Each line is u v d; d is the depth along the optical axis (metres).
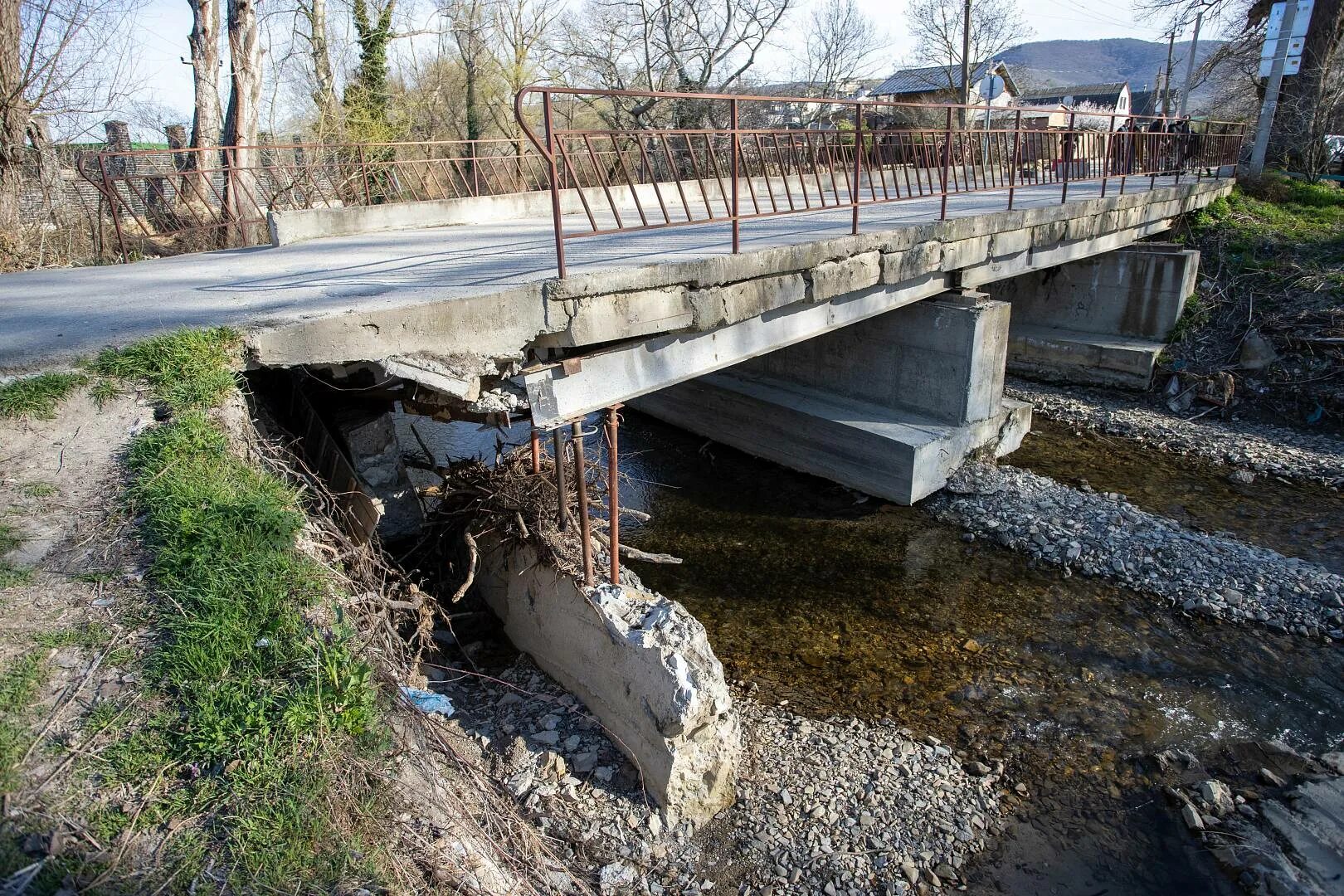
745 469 12.35
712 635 8.02
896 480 10.71
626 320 6.02
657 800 5.35
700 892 4.87
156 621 3.30
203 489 3.84
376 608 4.61
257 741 2.97
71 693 2.97
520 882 3.62
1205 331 14.41
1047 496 10.44
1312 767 6.00
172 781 2.84
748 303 7.03
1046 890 5.06
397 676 4.01
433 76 28.52
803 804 5.62
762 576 9.20
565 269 6.04
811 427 11.63
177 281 6.99
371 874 2.74
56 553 3.51
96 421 4.25
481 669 6.77
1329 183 18.73
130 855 2.57
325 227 10.29
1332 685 7.00
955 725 6.61
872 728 6.54
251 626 3.32
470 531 6.82
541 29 27.02
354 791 3.00
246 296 5.89
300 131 22.47
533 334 5.51
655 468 12.47
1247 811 5.59
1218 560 8.73
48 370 4.41
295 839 2.75
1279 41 18.03
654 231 9.55
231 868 2.63
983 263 10.49
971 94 36.81
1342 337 12.91
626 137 5.92
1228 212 16.83
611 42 28.66
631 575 6.26
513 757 5.57
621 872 4.86
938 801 5.73
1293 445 11.95
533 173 13.74
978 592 8.69
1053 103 51.31
